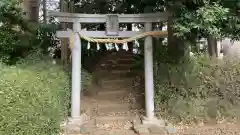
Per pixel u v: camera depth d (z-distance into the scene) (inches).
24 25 250.1
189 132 221.1
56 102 197.9
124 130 231.8
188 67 258.2
